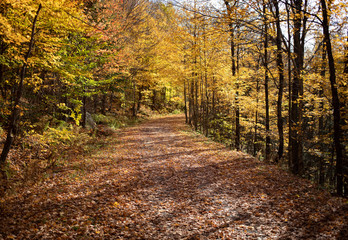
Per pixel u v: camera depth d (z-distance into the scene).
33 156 8.16
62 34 8.84
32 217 4.64
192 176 7.98
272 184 7.04
